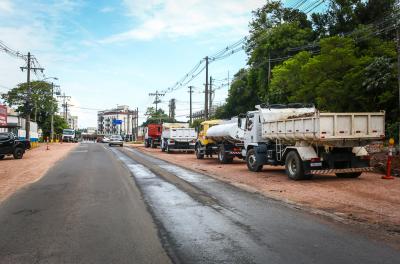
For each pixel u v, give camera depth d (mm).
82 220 8195
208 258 5711
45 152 38500
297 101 29875
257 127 18625
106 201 10477
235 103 52531
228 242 6551
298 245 6371
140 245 6379
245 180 15422
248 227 7602
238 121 20969
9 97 81250
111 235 6988
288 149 15758
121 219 8289
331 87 24609
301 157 14711
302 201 10609
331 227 7621
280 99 35625
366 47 28734
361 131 14273
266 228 7527
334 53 25281
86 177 16266
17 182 14852
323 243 6488
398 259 5672
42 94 82688
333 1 35562
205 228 7520
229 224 7855
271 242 6555
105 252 6008
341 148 14930
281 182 14711
